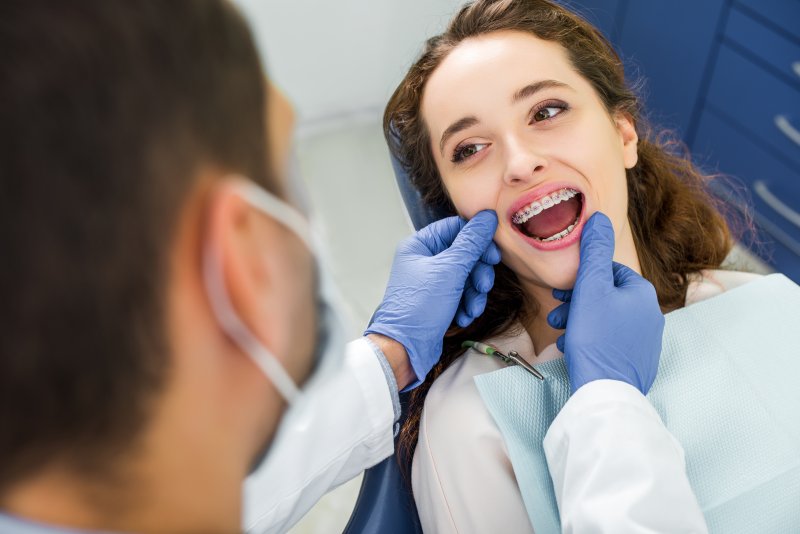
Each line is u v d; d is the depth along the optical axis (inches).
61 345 12.3
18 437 12.8
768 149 78.4
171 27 12.7
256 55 14.8
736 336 40.3
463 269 39.9
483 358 42.7
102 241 12.1
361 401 36.9
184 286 14.1
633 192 48.4
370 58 103.7
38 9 11.3
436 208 48.6
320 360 19.0
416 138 45.1
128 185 12.2
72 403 12.9
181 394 14.8
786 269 82.9
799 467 35.6
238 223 14.3
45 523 14.6
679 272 48.3
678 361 39.6
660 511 30.5
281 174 16.2
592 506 31.2
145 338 13.4
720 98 81.7
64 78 11.4
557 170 39.9
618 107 44.5
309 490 36.4
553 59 41.0
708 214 52.2
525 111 40.1
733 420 37.3
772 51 72.9
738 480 35.7
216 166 13.8
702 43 80.7
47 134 11.3
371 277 90.7
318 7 96.1
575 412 33.9
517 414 38.3
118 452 14.2
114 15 11.9
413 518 40.5
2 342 11.9
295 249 16.1
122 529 15.6
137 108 12.1
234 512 17.5
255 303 14.9
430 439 39.2
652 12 84.8
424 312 38.8
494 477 37.2
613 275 40.7
